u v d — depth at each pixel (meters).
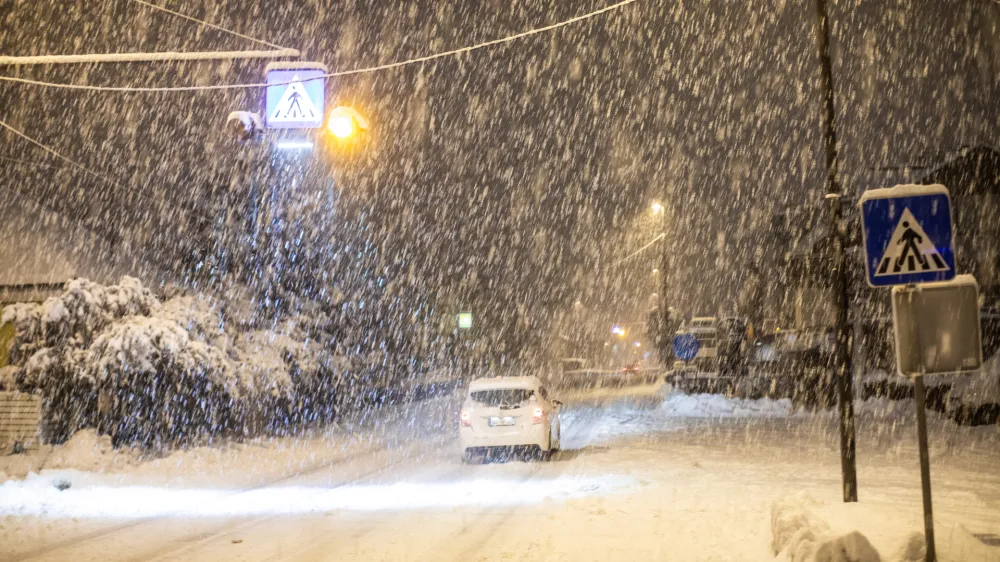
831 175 9.97
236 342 23.27
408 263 52.09
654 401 33.53
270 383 22.92
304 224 26.92
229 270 25.02
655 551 8.46
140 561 8.68
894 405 24.23
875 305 31.80
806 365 31.12
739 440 19.05
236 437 21.36
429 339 60.03
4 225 24.22
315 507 12.05
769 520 9.32
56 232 24.31
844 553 6.80
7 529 10.49
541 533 9.63
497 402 16.78
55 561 8.71
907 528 7.59
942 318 7.11
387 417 29.22
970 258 32.84
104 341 18.97
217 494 13.49
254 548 9.27
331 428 25.12
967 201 33.28
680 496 11.52
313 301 27.53
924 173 34.59
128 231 24.92
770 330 41.28
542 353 83.62
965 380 22.31
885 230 7.32
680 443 18.73
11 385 19.62
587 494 12.21
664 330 44.44
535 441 16.45
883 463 14.62
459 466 16.45
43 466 16.48
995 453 15.49
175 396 20.27
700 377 35.53
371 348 38.28
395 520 10.84
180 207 25.20
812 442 18.20
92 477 15.00
